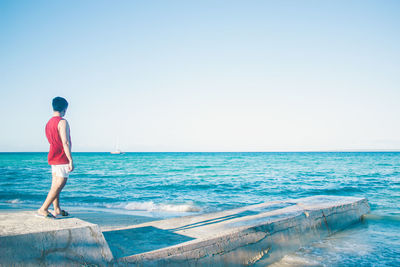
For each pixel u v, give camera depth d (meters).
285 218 5.20
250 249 4.26
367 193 14.54
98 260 2.91
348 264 4.43
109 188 16.86
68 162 3.49
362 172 28.34
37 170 31.94
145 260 3.17
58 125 3.46
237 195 14.28
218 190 16.23
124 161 59.53
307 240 5.44
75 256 2.80
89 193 14.84
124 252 3.31
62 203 11.87
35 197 13.38
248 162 53.12
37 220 3.18
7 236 2.51
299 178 23.16
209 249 3.75
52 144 3.45
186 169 34.91
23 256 2.53
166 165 44.22
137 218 8.45
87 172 29.62
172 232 4.30
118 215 8.99
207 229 4.43
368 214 7.70
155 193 14.95
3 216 3.39
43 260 2.62
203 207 10.77
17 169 33.72
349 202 7.27
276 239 4.78
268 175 26.09
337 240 5.68
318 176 24.73
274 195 14.33
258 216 5.42
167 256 3.34
